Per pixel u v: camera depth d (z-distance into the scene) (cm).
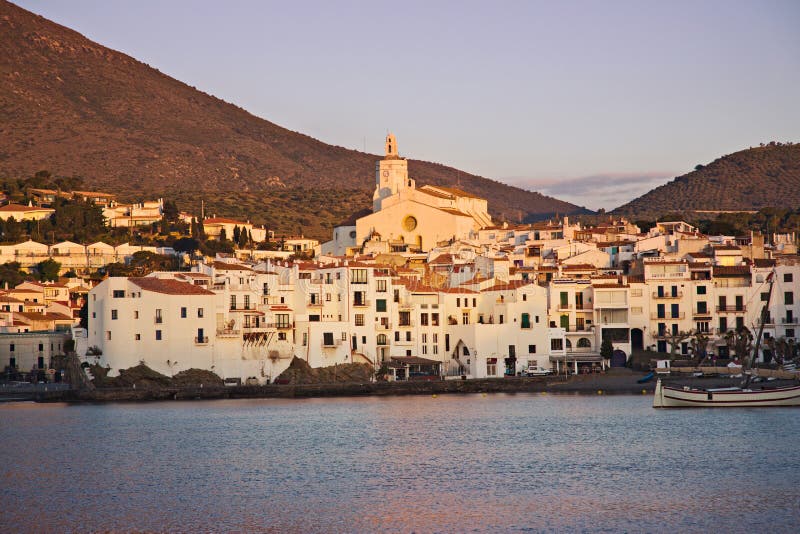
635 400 17888
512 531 9375
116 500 10656
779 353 19625
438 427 15188
